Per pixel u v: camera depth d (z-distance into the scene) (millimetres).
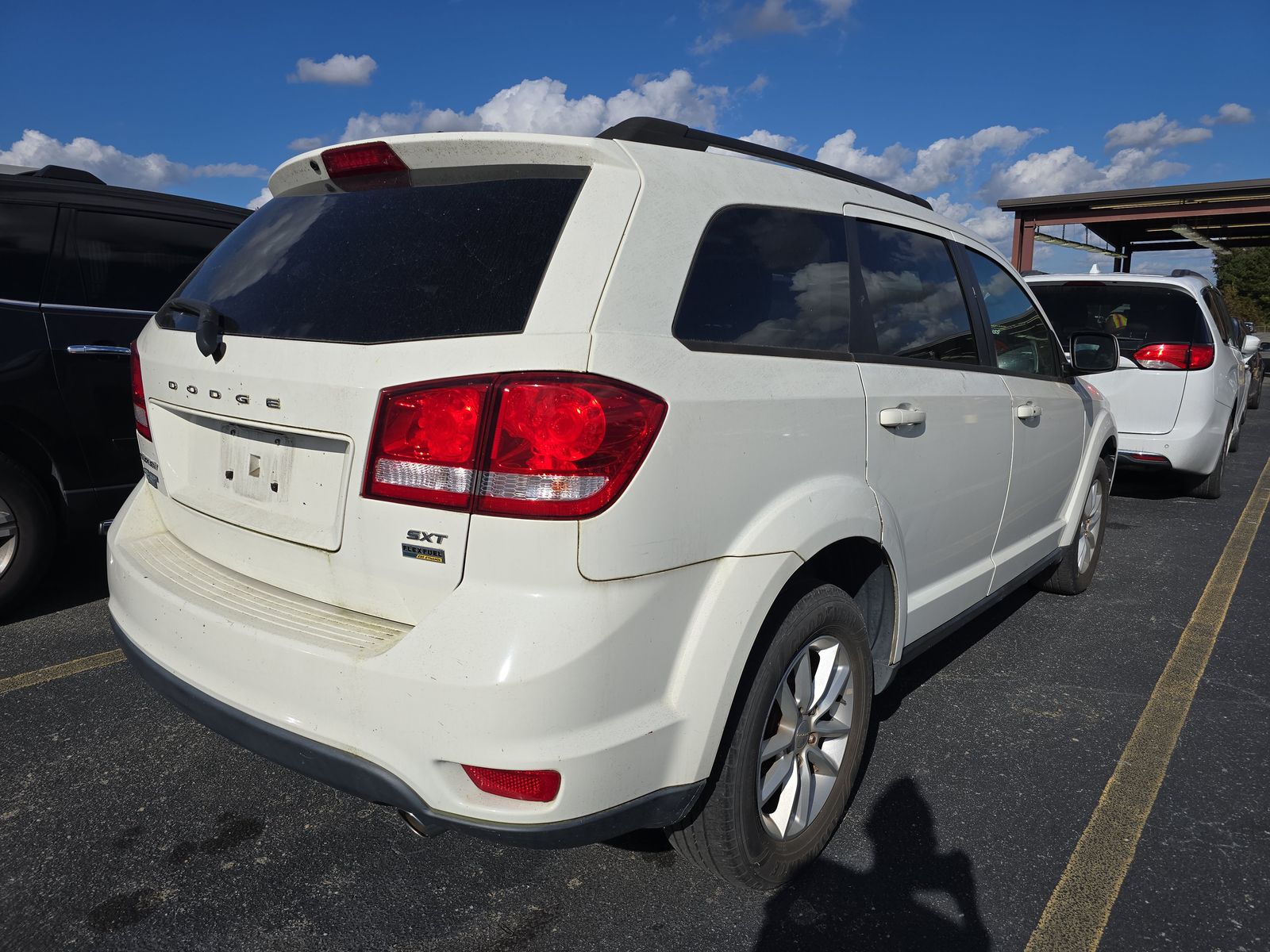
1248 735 3172
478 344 1739
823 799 2377
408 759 1703
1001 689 3541
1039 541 3869
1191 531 6215
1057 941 2115
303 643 1803
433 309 1835
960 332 3100
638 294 1849
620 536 1709
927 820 2609
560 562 1670
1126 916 2203
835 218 2566
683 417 1820
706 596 1905
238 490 2160
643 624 1767
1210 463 6766
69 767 2766
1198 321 6480
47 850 2359
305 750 1793
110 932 2068
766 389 2057
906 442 2566
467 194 2004
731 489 1938
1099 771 2908
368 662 1717
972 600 3256
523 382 1678
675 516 1810
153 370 2406
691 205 2039
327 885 2262
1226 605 4605
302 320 1996
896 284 2783
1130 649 3980
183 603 2021
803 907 2221
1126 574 5141
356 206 2158
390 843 2443
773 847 2191
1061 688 3555
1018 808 2686
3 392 3646
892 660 2658
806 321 2336
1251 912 2229
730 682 1909
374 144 2086
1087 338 3986
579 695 1682
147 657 2105
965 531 3066
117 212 4121
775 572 2006
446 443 1701
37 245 3832
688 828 2078
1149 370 6551
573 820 1724
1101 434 4422
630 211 1898
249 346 2047
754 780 2076
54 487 3900
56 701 3193
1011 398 3287
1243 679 3662
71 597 4297
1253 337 9328
